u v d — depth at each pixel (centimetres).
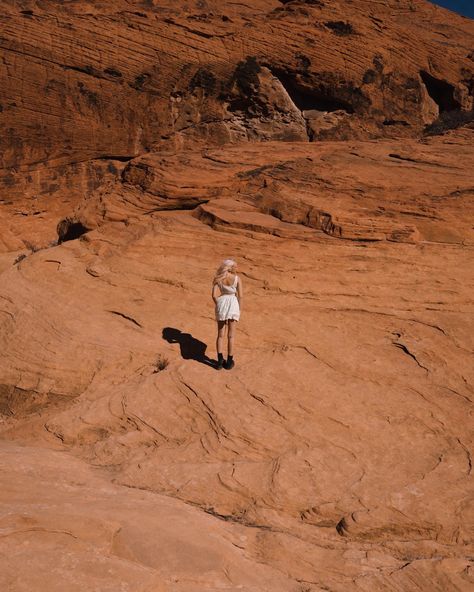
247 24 1970
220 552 529
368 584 529
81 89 1842
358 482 653
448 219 1036
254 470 677
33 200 1856
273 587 512
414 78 2031
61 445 779
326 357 847
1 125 1806
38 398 880
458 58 2064
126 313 980
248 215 1101
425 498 623
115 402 808
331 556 568
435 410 752
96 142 1877
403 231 1002
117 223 1180
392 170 1202
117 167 1922
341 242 1005
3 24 1786
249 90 1923
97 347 915
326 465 678
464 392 775
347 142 1455
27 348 937
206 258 1036
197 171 1234
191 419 769
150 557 500
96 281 1045
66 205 1888
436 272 952
